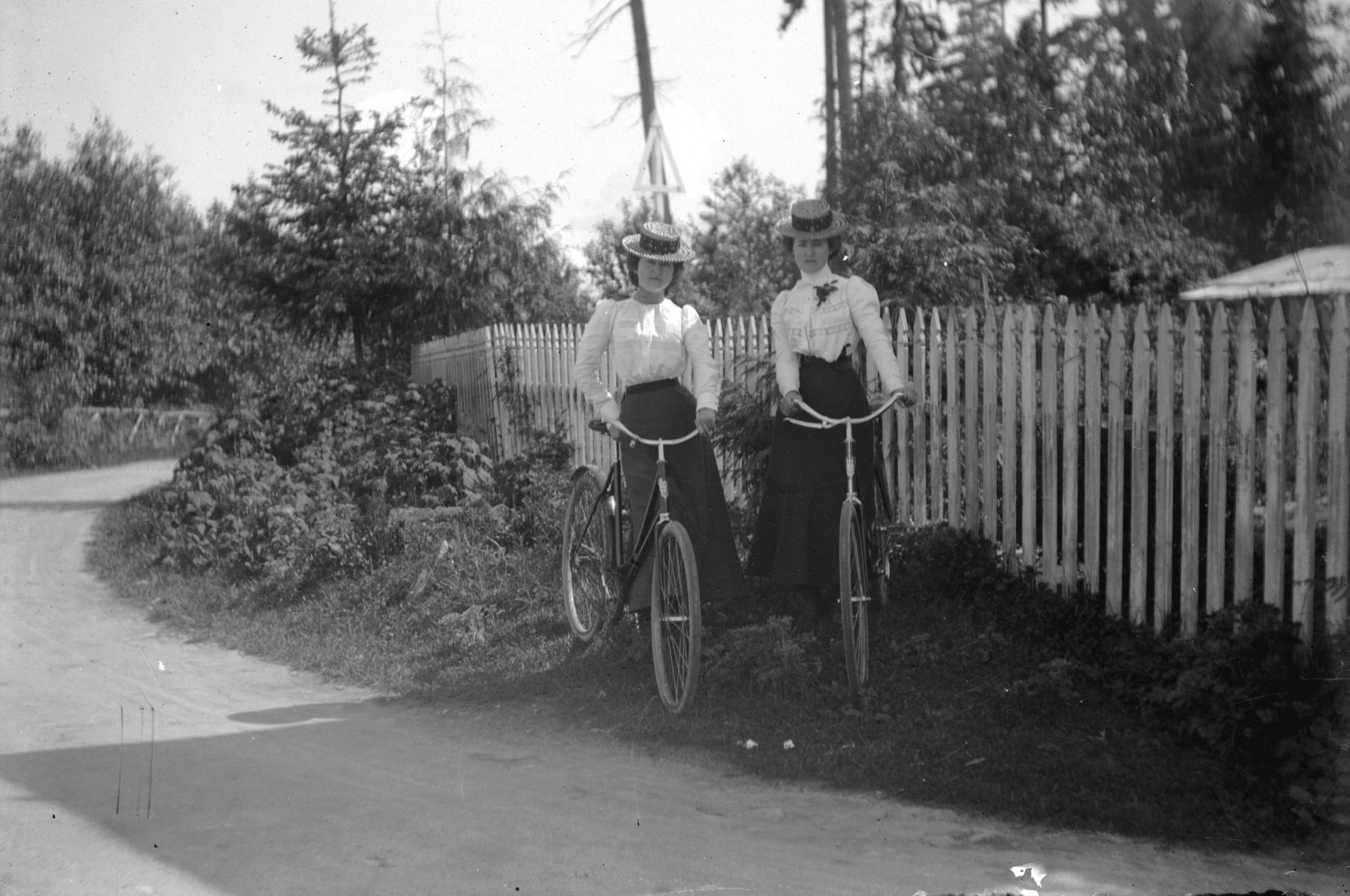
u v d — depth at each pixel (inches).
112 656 309.4
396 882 152.2
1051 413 241.6
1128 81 378.6
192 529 429.1
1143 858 156.2
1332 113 316.2
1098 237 370.3
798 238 242.1
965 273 335.0
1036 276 374.6
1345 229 313.3
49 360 876.0
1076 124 392.2
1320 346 196.7
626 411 249.3
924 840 164.2
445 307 764.0
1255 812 165.6
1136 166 370.3
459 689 259.0
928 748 196.4
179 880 153.1
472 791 190.4
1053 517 242.2
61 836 169.5
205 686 274.2
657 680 229.6
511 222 759.7
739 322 339.6
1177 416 226.4
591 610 273.1
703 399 241.0
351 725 236.4
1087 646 224.8
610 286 807.1
